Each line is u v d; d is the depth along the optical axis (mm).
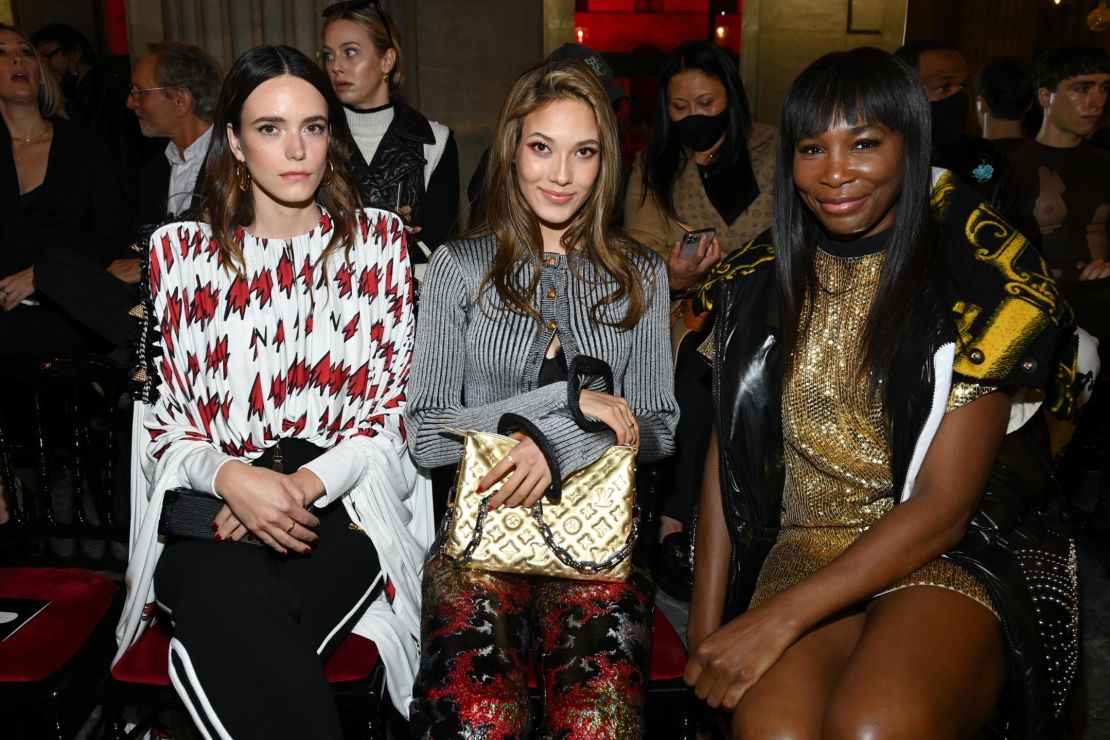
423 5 5613
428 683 1867
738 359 2043
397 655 2119
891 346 1830
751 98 7391
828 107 1797
